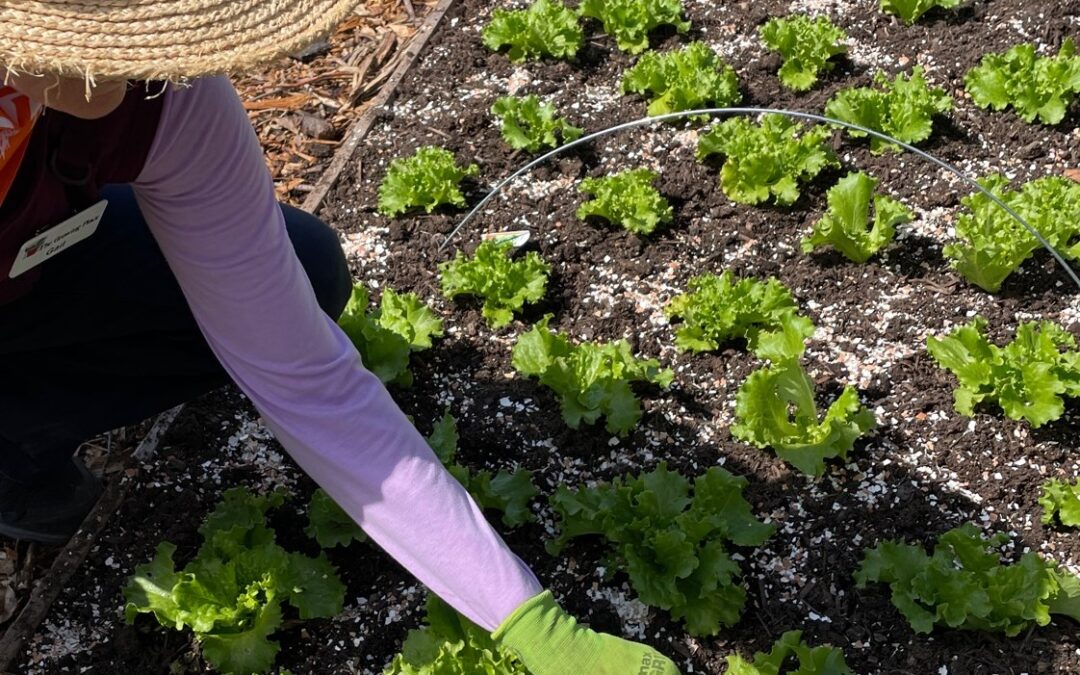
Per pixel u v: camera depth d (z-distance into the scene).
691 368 1.77
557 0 2.28
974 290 1.83
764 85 2.13
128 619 1.50
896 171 1.98
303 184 2.04
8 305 1.40
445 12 2.29
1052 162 1.98
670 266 1.89
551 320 1.83
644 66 2.10
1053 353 1.67
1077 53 2.12
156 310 1.48
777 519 1.62
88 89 1.01
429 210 1.95
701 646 1.52
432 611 1.47
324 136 2.12
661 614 1.55
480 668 1.42
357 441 1.28
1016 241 1.76
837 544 1.59
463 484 1.60
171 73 1.02
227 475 1.67
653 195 1.91
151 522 1.63
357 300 1.75
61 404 1.50
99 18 1.01
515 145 2.02
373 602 1.56
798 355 1.73
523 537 1.61
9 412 1.48
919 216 1.93
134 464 1.68
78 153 1.18
